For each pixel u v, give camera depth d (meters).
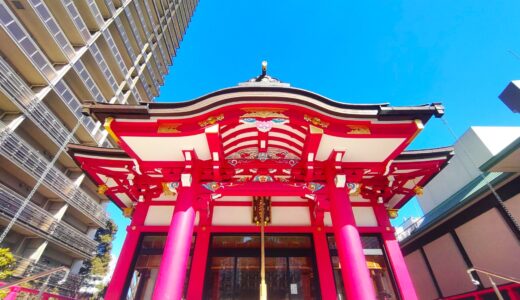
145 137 6.75
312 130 6.55
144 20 40.50
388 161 7.62
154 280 7.88
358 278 5.69
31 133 21.56
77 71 24.33
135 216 8.84
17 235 20.77
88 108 6.32
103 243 36.19
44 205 23.27
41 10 20.47
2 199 18.17
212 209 9.17
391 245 8.27
